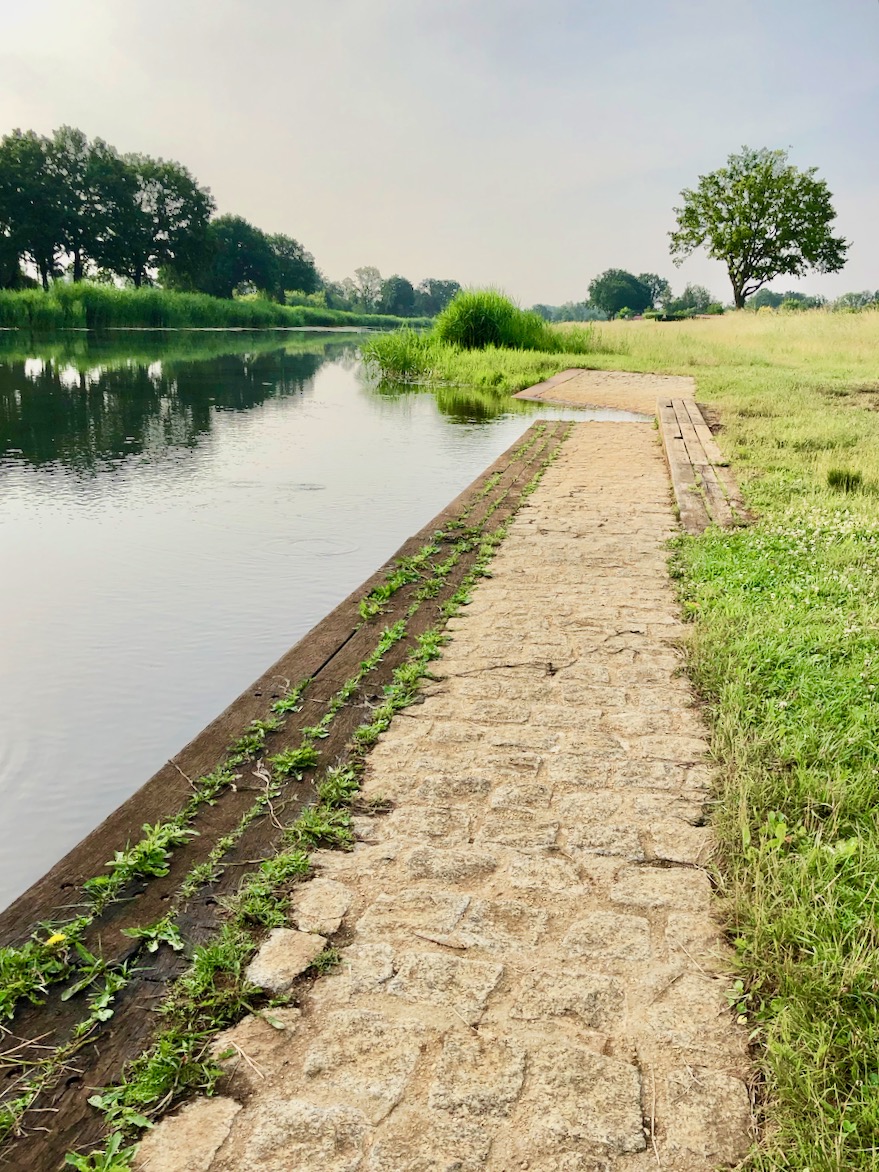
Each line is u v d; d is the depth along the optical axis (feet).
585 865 9.14
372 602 17.12
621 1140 6.09
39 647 16.34
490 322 88.69
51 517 25.43
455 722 12.26
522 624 16.07
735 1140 6.12
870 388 53.67
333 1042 6.90
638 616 16.49
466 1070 6.64
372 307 460.55
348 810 10.10
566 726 12.16
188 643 16.63
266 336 160.15
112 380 65.87
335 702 12.70
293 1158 5.94
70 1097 6.42
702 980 7.59
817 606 15.97
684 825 9.86
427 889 8.73
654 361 79.87
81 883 8.84
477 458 36.22
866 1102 6.06
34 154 196.44
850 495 25.58
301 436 41.63
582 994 7.40
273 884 8.73
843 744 10.91
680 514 23.94
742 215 177.88
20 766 12.41
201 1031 7.00
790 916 7.85
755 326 108.27
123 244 214.28
